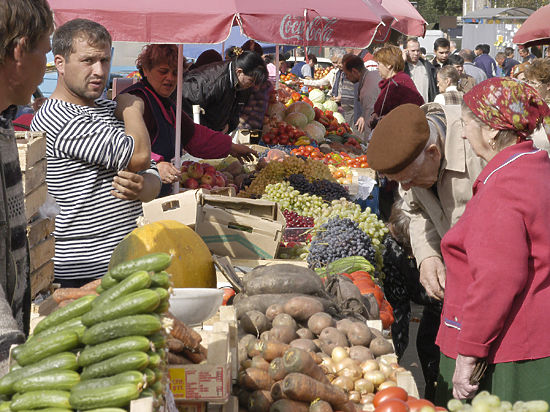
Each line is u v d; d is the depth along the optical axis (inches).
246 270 153.1
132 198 128.6
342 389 94.1
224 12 176.7
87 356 61.0
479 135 110.2
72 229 126.4
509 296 99.1
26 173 107.5
